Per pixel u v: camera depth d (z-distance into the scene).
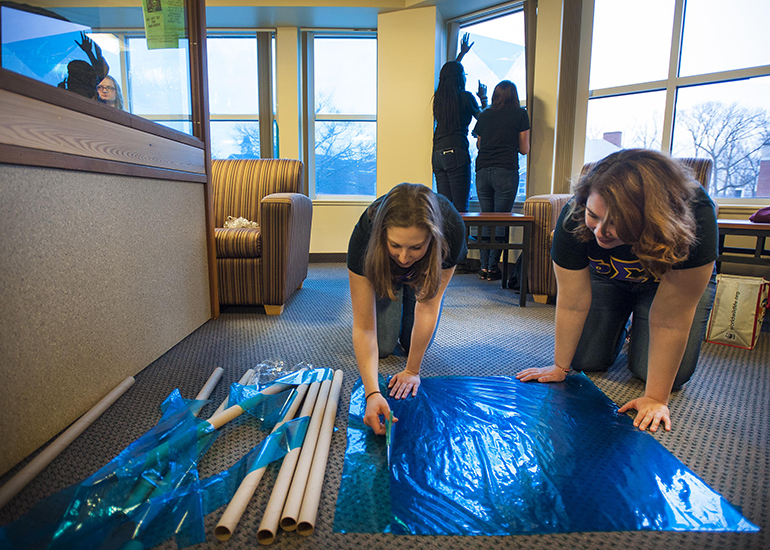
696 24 3.09
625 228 0.92
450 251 1.20
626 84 3.42
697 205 1.05
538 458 1.08
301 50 4.64
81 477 1.00
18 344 1.03
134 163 1.56
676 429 1.25
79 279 1.26
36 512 0.88
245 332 2.13
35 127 1.07
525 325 2.29
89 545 0.79
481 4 4.02
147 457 1.00
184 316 2.02
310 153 4.80
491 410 1.30
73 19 1.34
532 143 3.78
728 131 3.06
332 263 4.79
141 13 1.73
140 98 1.79
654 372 1.26
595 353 1.61
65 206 1.19
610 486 0.98
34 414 1.08
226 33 4.60
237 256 2.44
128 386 1.46
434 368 1.68
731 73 2.98
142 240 1.63
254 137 4.79
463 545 0.83
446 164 3.80
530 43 3.68
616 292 1.57
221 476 1.01
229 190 3.08
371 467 1.04
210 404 1.37
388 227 0.93
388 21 4.26
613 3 3.39
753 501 0.95
